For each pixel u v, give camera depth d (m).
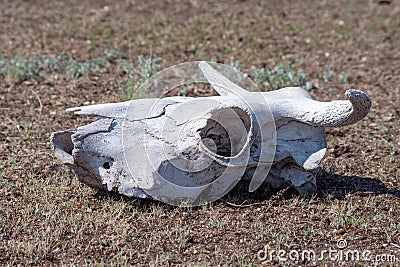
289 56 14.68
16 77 12.78
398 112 11.98
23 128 10.81
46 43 14.98
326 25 16.80
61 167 9.48
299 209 8.41
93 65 13.58
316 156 8.47
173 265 7.32
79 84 12.80
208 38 15.52
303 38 15.83
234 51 14.76
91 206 8.46
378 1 18.75
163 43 15.12
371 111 12.02
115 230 7.93
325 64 14.38
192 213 8.34
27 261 7.34
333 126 8.36
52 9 17.47
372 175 9.45
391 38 16.08
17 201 8.55
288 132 8.57
